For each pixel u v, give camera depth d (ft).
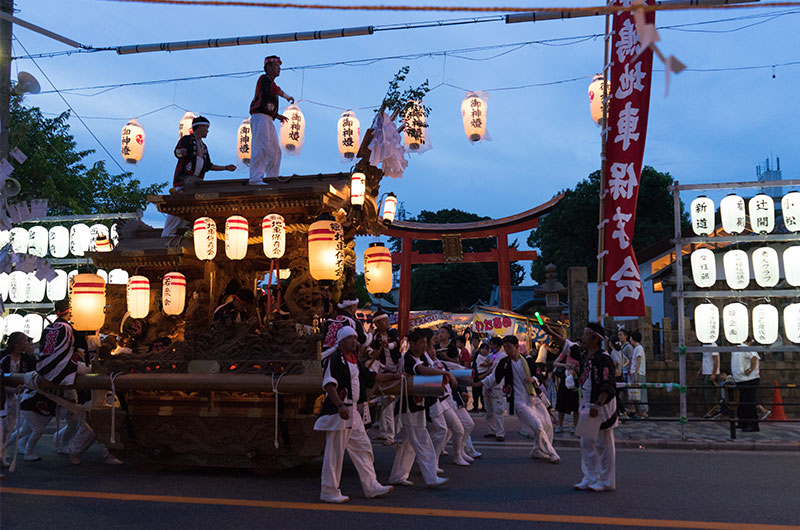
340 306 26.30
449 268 148.97
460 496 21.74
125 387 25.79
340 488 23.13
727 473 25.81
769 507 20.10
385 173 30.68
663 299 86.79
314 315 27.53
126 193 71.26
